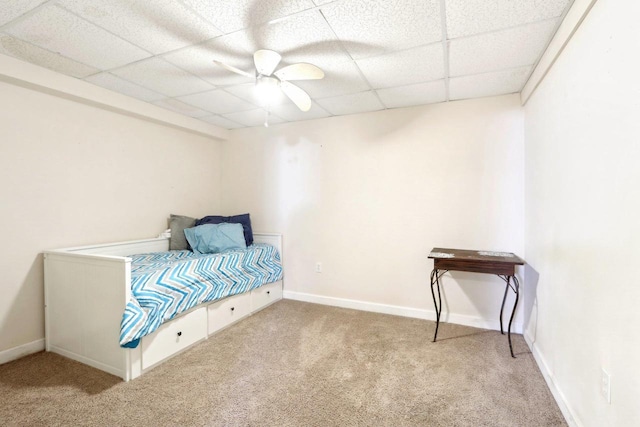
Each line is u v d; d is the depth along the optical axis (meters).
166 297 2.14
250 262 3.18
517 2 1.51
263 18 1.65
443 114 2.93
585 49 1.44
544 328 2.03
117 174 2.92
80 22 1.69
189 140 3.71
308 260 3.61
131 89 2.67
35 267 2.35
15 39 1.86
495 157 2.75
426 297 3.04
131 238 3.06
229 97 2.86
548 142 1.96
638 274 1.03
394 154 3.14
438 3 1.52
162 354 2.16
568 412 1.56
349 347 2.41
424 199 3.02
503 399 1.75
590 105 1.39
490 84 2.51
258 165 3.90
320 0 1.49
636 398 1.04
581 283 1.46
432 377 1.98
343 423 1.57
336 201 3.44
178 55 2.07
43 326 2.38
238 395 1.80
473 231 2.84
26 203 2.30
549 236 1.94
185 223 3.43
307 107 2.45
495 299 2.77
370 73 2.32
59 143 2.49
